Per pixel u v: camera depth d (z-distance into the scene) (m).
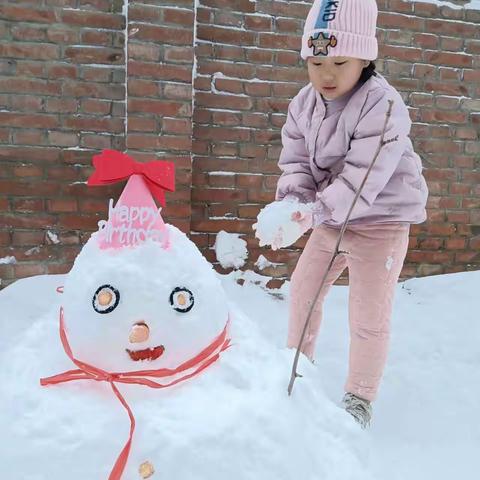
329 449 1.01
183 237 1.11
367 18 1.49
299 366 1.12
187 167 2.41
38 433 0.88
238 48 2.56
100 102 2.36
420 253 2.88
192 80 2.38
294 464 0.91
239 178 2.63
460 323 2.38
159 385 0.95
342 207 1.49
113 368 0.96
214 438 0.88
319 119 1.61
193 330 0.98
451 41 2.79
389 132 1.46
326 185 1.69
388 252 1.56
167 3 2.30
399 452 1.50
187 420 0.90
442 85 2.81
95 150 2.37
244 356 1.08
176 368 0.97
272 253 2.68
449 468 1.44
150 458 0.86
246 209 2.65
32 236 2.36
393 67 2.74
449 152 2.86
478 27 2.81
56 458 0.86
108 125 2.38
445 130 2.84
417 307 2.57
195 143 2.56
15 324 2.01
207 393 0.97
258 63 2.59
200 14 2.50
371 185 1.47
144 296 0.96
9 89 2.27
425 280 2.81
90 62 2.33
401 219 1.57
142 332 0.93
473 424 1.66
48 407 0.93
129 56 2.29
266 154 2.64
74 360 0.98
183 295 0.99
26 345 1.13
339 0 1.47
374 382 1.55
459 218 2.91
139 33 2.28
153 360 0.96
